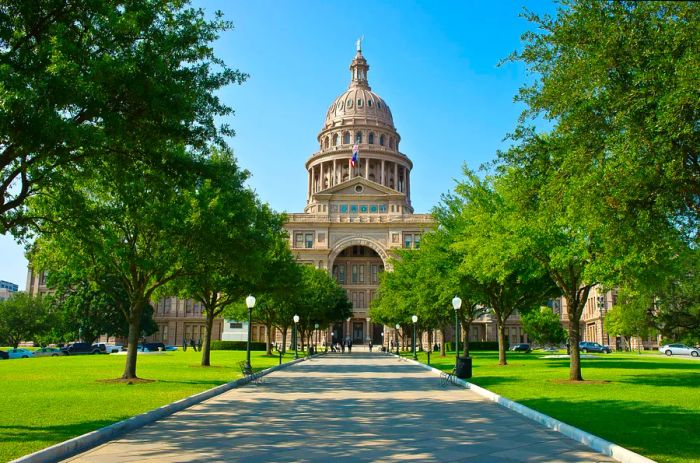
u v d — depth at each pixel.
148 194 16.58
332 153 134.00
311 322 70.81
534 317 71.44
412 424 13.02
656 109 11.14
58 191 16.31
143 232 24.42
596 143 12.60
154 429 12.30
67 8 12.86
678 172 11.35
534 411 14.07
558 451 10.02
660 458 8.85
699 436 10.74
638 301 47.09
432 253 38.62
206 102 15.21
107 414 13.52
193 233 24.23
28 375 26.70
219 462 8.98
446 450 10.00
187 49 14.94
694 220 14.01
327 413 14.91
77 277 27.20
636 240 12.94
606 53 11.81
